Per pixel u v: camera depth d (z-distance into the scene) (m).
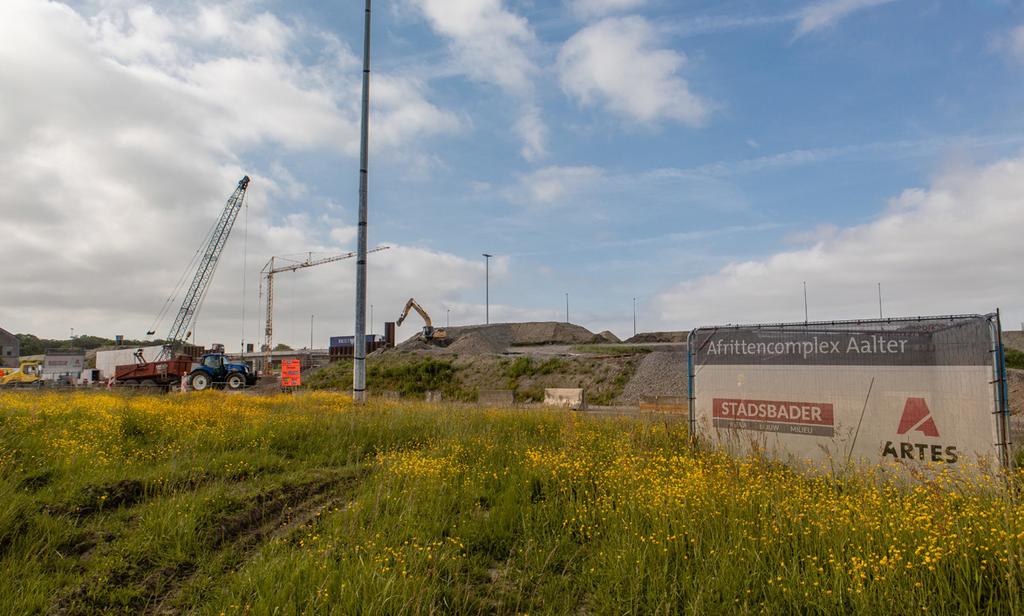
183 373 44.25
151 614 4.60
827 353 8.71
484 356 40.03
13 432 9.89
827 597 4.37
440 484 7.74
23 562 5.12
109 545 5.73
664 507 5.97
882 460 8.12
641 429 11.27
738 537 5.28
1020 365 30.81
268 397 22.59
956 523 4.88
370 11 20.12
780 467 7.98
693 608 4.25
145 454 9.88
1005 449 7.17
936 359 7.86
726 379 9.70
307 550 5.41
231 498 7.29
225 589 4.78
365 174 19.64
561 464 8.25
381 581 4.63
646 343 57.16
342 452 11.06
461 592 4.91
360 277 19.27
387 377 41.03
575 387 31.28
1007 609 4.16
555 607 4.69
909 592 4.27
